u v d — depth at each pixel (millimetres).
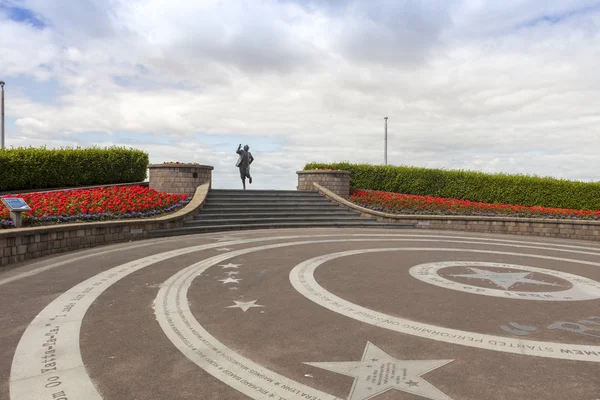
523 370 3609
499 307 5566
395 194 21438
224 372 3537
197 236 12805
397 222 17406
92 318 4938
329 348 4090
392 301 5809
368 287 6590
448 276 7484
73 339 4262
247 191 19047
